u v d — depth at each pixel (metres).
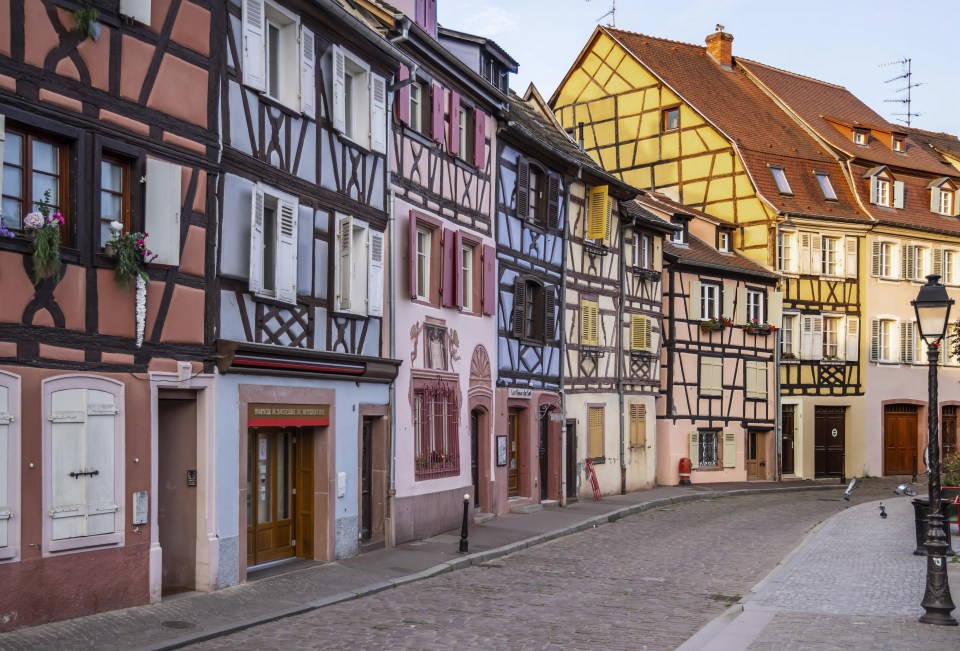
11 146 9.55
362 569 14.18
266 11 13.40
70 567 10.02
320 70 14.62
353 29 15.13
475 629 10.62
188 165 11.63
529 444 22.94
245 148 12.72
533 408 23.14
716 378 34.06
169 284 11.34
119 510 10.57
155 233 11.03
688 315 33.28
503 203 21.83
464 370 19.58
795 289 37.16
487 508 20.69
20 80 9.50
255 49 12.86
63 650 8.87
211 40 12.03
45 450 9.77
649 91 39.66
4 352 9.36
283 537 14.49
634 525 21.52
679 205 36.34
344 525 15.08
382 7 16.97
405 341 17.14
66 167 10.15
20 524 9.50
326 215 14.77
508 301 22.02
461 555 15.73
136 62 10.90
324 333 14.68
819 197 38.31
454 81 19.47
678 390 32.81
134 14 10.76
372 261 15.80
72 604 10.03
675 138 38.88
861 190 39.53
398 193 17.05
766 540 18.92
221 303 12.23
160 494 12.08
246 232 12.65
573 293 25.81
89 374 10.23
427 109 18.39
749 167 37.03
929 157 44.66
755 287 35.69
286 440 14.58
